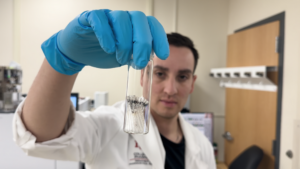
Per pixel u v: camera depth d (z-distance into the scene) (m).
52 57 0.49
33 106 0.52
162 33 0.50
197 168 0.87
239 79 2.53
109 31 0.42
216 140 2.95
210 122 2.22
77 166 1.43
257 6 2.33
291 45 1.82
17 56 2.70
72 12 2.76
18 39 2.70
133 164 0.77
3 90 1.55
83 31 0.44
